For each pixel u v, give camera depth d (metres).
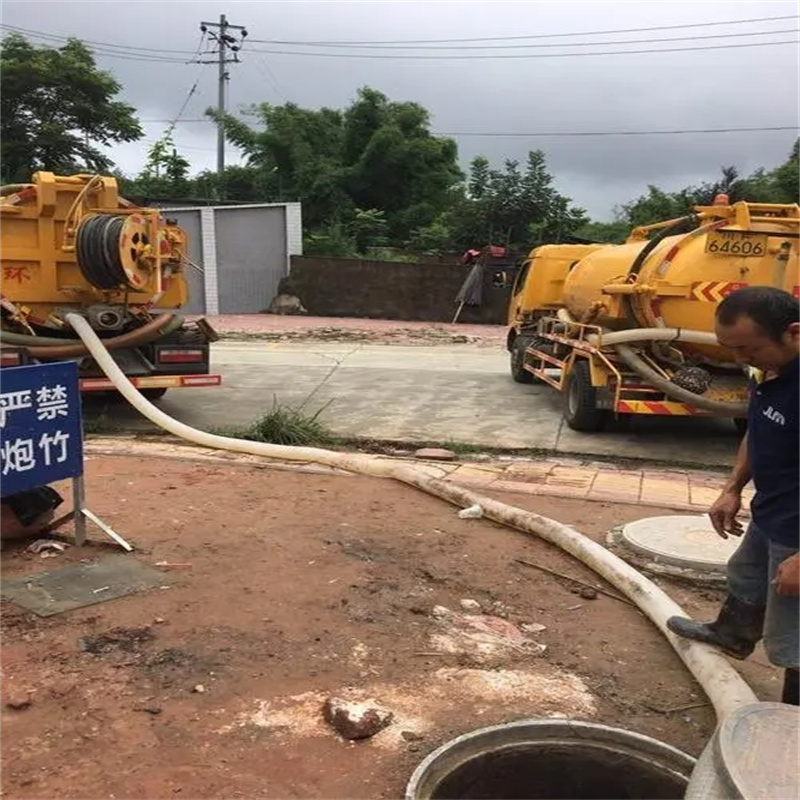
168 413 10.23
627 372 9.16
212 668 3.59
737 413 8.52
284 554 5.00
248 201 37.53
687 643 3.84
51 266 8.98
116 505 5.88
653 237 9.34
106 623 3.98
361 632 4.01
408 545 5.29
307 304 27.50
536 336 12.38
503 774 3.06
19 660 3.61
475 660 3.80
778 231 8.36
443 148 38.00
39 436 4.65
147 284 8.66
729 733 2.47
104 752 2.98
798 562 2.82
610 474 7.64
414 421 10.11
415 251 33.50
